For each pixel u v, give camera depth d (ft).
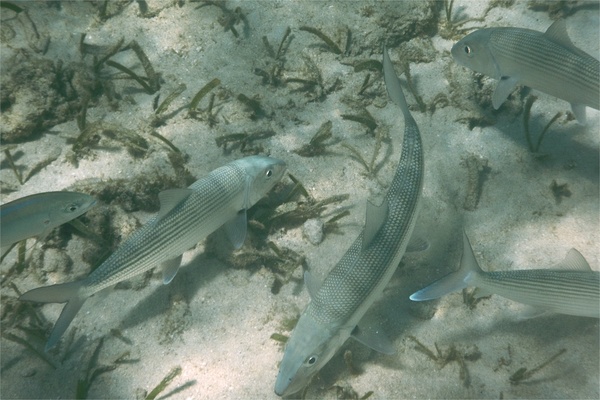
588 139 5.02
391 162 5.04
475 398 4.04
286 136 5.16
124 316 4.39
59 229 4.52
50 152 4.96
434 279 4.52
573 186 4.83
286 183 4.88
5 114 5.00
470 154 5.05
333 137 5.17
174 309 4.38
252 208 4.75
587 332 4.20
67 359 4.23
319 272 4.56
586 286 3.79
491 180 4.93
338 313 3.73
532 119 5.18
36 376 4.17
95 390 4.14
